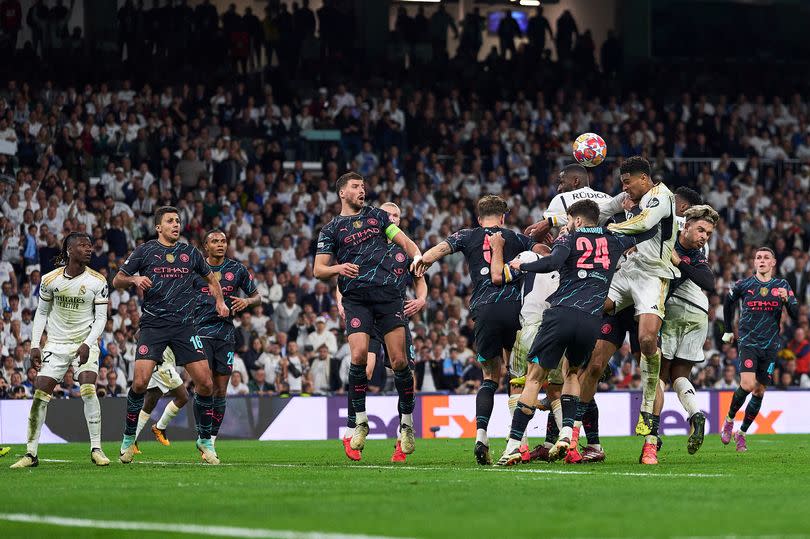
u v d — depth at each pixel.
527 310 28.52
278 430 51.62
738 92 91.31
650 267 28.22
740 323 38.16
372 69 83.25
